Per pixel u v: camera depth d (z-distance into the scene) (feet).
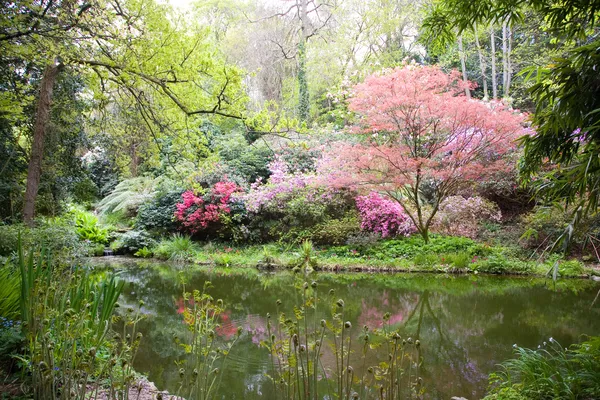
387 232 38.32
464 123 28.96
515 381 10.36
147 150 26.13
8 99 16.94
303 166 46.26
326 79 62.39
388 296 23.59
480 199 38.96
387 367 6.97
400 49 56.95
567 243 8.64
